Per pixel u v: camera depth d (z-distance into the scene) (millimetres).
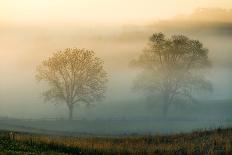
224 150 59062
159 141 70125
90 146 60750
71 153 57281
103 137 81500
